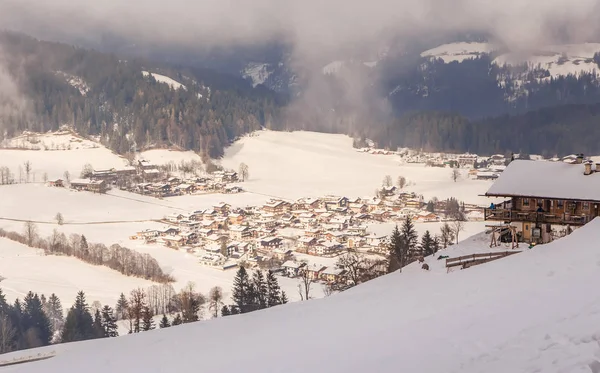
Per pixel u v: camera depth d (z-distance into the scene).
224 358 30.25
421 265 61.28
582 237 48.25
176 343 36.56
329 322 36.75
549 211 64.06
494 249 63.31
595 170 65.12
